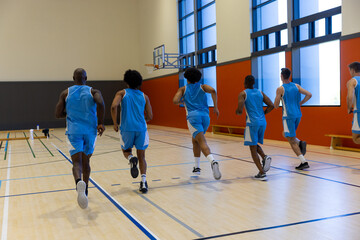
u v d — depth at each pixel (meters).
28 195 3.87
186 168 5.29
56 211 3.24
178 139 9.92
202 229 2.67
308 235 2.48
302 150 4.80
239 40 9.90
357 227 2.61
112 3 17.69
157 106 16.27
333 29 7.25
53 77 16.78
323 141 7.40
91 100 3.24
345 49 6.73
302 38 7.99
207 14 11.92
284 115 4.83
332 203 3.25
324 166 5.07
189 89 4.21
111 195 3.79
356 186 3.86
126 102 3.71
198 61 12.50
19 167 5.80
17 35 16.14
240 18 9.77
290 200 3.40
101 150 7.85
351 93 4.41
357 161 5.43
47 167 5.72
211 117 11.69
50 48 16.69
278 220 2.82
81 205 2.91
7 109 16.00
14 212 3.23
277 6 8.83
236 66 10.09
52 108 16.72
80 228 2.77
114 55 17.81
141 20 17.69
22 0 16.17
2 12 15.90
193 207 3.26
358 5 6.41
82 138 3.20
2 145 9.49
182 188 4.03
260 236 2.48
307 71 8.09
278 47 8.47
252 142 4.25
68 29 16.97
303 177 4.39
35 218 3.04
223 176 4.63
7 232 2.71
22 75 16.27
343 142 6.91
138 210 3.21
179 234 2.57
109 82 17.70
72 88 3.23
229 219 2.88
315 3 7.77
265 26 9.33
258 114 4.27
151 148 7.91
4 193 3.98
